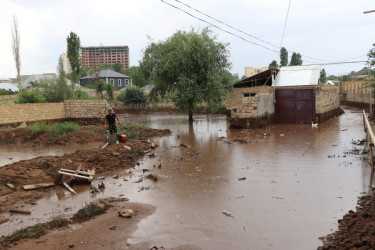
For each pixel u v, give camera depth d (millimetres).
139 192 8180
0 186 8211
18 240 5492
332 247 4918
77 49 41031
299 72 29219
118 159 11406
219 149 14031
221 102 26375
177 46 25250
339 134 17250
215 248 5137
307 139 16000
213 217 6406
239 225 5992
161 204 7230
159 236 5582
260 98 21641
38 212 6914
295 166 10461
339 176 9070
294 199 7324
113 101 44188
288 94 24203
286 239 5379
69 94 33188
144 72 27609
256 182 8789
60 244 5324
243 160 11625
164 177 9562
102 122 25094
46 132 18000
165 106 42219
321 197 7391
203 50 24422
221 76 25953
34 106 23422
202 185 8641
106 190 8406
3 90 46375
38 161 9977
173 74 25047
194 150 13945
